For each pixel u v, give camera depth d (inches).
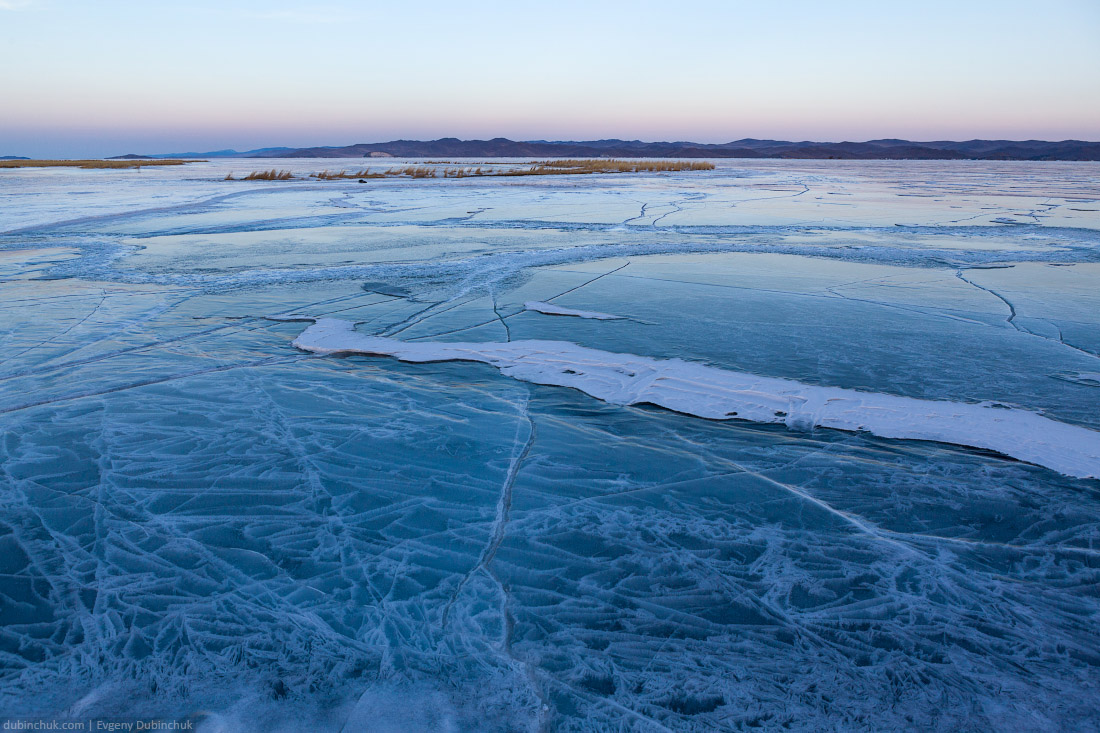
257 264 360.5
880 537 111.4
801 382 184.2
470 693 77.3
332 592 95.9
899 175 1755.7
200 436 147.4
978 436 150.0
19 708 73.9
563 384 184.2
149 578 98.3
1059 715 74.2
